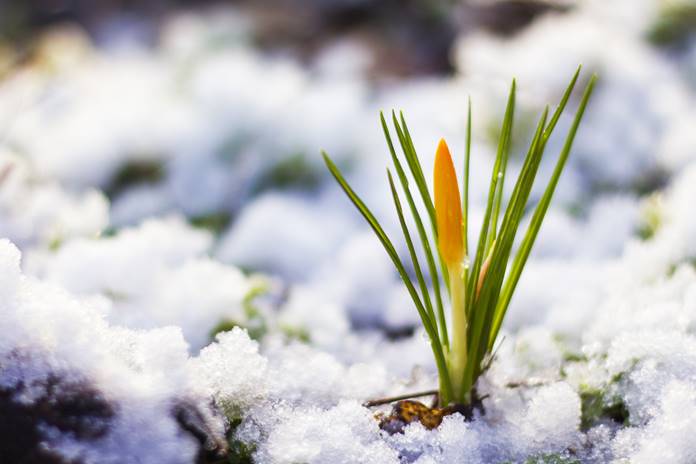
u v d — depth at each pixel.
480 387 0.43
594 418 0.43
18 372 0.39
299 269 0.67
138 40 1.54
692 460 0.40
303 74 1.21
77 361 0.40
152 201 0.77
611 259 0.60
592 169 0.79
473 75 0.99
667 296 0.47
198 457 0.40
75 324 0.40
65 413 0.39
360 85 1.10
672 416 0.41
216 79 0.88
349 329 0.57
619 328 0.45
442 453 0.42
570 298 0.51
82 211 0.56
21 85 1.00
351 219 0.73
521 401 0.44
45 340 0.40
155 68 1.18
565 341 0.47
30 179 0.70
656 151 0.78
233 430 0.42
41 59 1.20
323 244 0.69
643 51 1.00
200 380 0.41
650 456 0.40
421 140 0.84
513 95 0.42
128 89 1.00
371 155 0.81
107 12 1.67
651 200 0.61
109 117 0.85
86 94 0.97
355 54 1.28
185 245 0.54
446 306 0.56
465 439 0.42
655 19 1.04
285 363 0.45
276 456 0.41
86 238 0.54
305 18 1.42
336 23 1.41
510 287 0.43
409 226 0.68
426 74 1.23
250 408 0.42
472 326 0.42
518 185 0.41
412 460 0.42
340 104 0.85
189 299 0.48
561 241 0.64
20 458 0.39
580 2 1.15
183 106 0.88
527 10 1.19
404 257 0.64
